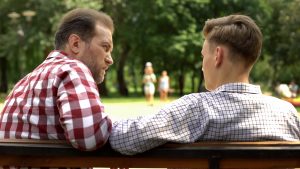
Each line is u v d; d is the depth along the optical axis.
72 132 2.12
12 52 39.72
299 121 2.40
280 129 2.30
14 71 46.66
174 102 2.26
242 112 2.25
